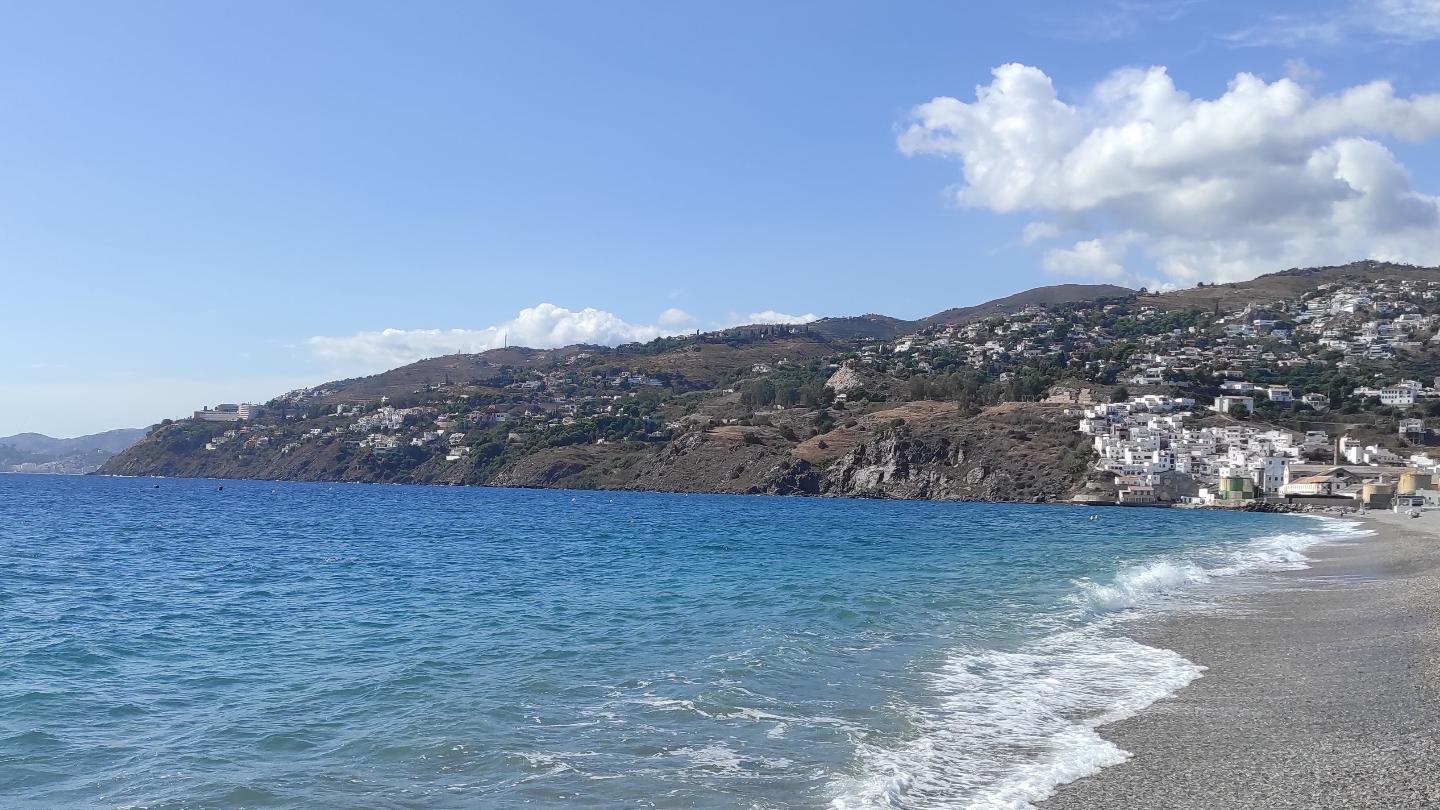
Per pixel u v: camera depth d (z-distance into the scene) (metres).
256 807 13.94
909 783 14.49
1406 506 136.62
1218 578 44.50
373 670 23.72
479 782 14.91
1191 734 16.97
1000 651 25.53
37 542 69.81
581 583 43.94
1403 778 14.05
